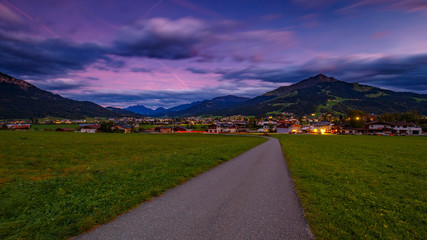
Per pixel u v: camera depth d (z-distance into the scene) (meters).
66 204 7.27
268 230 5.72
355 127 131.25
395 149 30.52
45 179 10.06
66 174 11.53
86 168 13.06
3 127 118.38
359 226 6.06
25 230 5.53
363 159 20.31
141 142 36.66
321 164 17.20
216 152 23.42
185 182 11.08
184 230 5.65
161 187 9.60
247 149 30.78
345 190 9.67
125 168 13.28
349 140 54.00
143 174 11.86
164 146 30.67
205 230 5.66
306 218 6.55
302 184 10.73
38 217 6.23
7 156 16.53
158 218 6.43
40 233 5.45
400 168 15.54
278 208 7.37
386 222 6.36
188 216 6.59
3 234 5.27
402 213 7.09
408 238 5.46
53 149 22.20
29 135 39.00
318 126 146.88
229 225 5.99
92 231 5.63
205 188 9.90
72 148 24.03
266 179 11.90
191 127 173.25
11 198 7.45
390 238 5.45
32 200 7.43
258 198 8.47
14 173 11.48
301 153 25.44
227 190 9.59
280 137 73.31
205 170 14.55
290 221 6.32
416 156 22.73
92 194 8.39
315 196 8.74
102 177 10.90
